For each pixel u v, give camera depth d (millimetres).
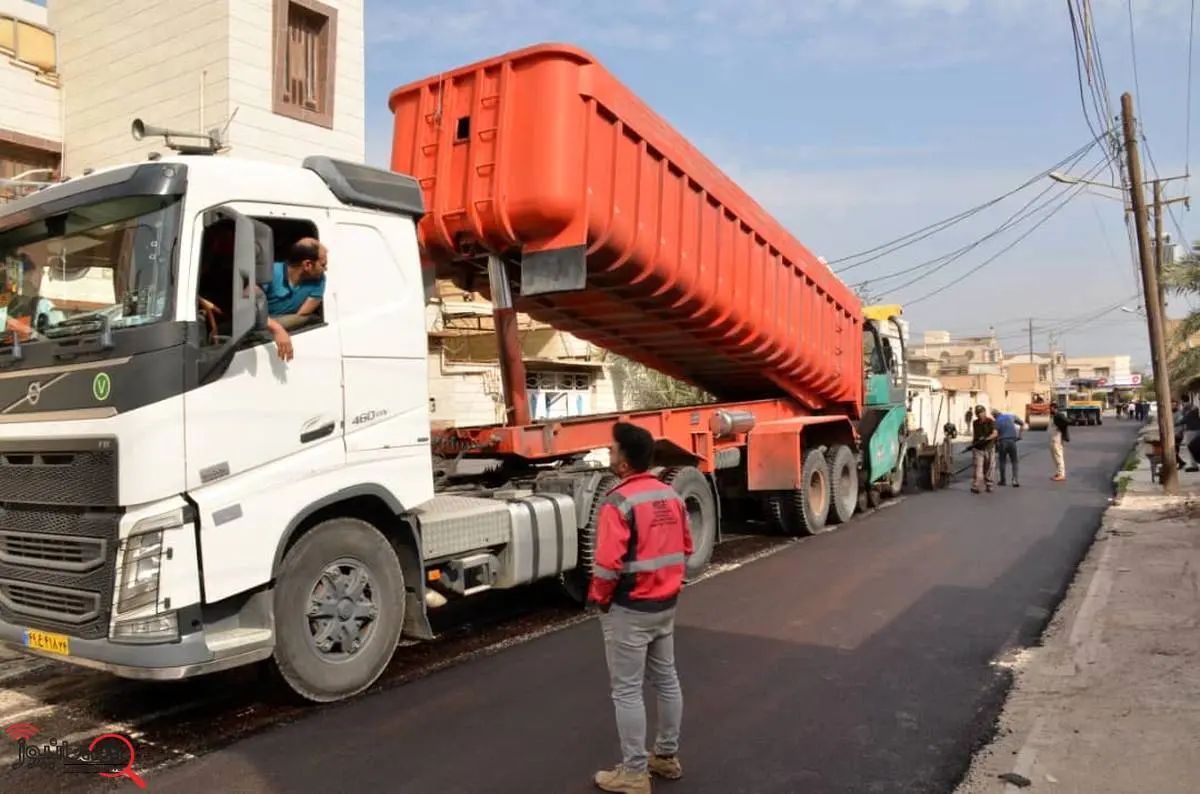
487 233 7863
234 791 4379
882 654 6551
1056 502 15711
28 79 13023
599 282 8898
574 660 6516
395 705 5582
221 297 5137
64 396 4996
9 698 5832
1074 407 58031
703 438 10359
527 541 7223
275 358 5332
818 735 4996
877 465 14930
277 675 5398
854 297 13961
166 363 4816
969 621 7480
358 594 5785
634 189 8406
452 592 6684
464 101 8039
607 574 4137
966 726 5117
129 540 4730
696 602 8258
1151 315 16469
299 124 12602
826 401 13750
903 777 4445
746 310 10633
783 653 6590
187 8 12055
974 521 13391
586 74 7695
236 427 5105
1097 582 8609
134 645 4727
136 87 12586
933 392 29062
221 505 5000
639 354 11523
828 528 12883
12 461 5301
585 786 4379
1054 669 5996
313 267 5500
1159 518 12820
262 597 5250
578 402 25328
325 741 5000
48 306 5219
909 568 9750
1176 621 7047
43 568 5098
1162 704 5195
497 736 5043
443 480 8180
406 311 6203
